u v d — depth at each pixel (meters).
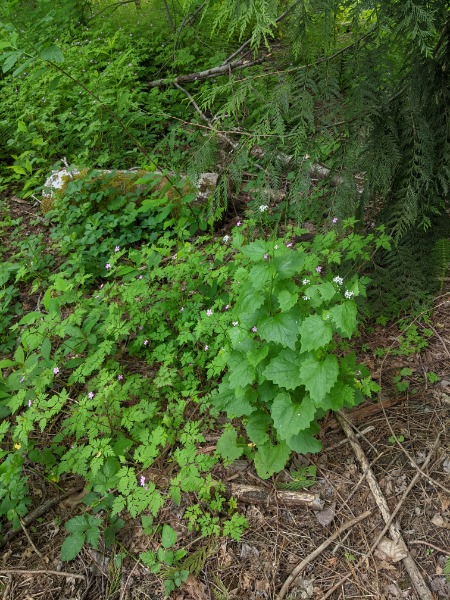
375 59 2.53
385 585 2.07
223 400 2.49
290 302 2.10
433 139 2.75
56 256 4.36
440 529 2.21
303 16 2.44
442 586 2.03
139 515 2.42
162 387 2.89
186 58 6.26
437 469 2.43
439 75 2.77
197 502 2.44
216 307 3.09
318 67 2.60
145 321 3.08
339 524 2.29
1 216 4.93
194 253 3.20
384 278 3.22
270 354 2.34
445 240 3.14
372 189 2.81
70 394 3.11
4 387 2.89
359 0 2.34
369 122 2.55
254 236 3.34
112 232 4.34
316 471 2.50
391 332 3.20
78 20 7.76
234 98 2.78
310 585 2.10
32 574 2.29
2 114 5.99
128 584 2.19
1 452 2.47
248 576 2.15
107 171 4.73
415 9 2.27
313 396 2.06
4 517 2.53
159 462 2.60
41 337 2.89
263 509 2.38
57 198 4.62
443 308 3.26
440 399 2.75
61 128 5.48
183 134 5.24
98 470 2.44
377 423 2.69
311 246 3.03
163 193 4.03
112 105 5.48
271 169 2.78
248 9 2.32
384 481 2.42
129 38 7.07
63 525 2.46
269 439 2.47
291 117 2.65
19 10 7.01
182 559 2.24
